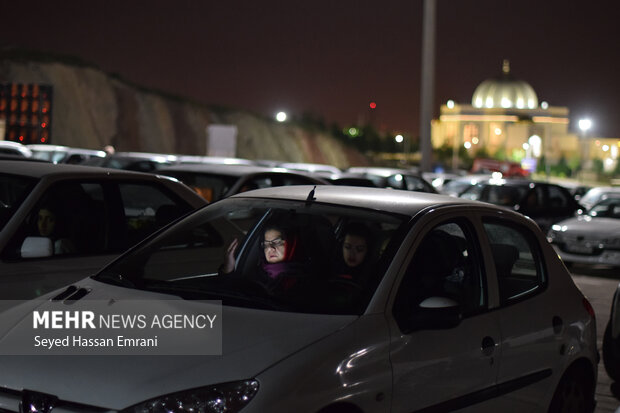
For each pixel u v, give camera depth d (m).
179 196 10.36
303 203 7.56
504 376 7.50
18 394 5.65
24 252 8.36
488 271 7.62
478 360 7.14
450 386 6.86
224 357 5.70
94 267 9.04
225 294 6.68
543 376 8.01
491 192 29.47
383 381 6.23
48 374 5.66
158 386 5.45
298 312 6.36
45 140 62.88
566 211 29.61
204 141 117.94
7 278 8.30
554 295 8.39
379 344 6.28
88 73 106.00
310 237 7.44
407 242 6.95
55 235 9.00
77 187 9.34
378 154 183.62
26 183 9.09
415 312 6.59
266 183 17.83
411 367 6.47
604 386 11.70
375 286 6.61
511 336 7.57
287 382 5.59
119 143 106.00
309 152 134.50
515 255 8.16
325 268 7.23
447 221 7.46
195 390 5.43
